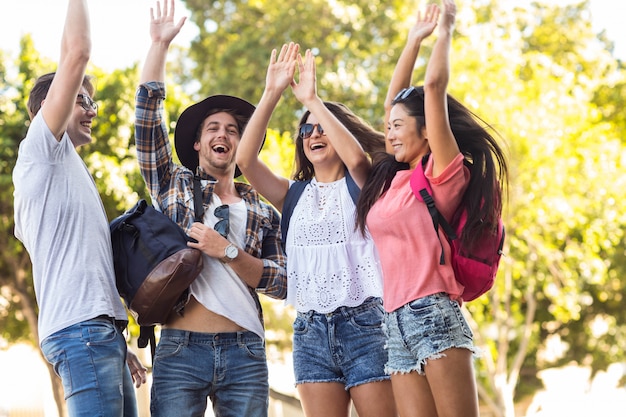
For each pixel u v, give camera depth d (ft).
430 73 12.51
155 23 14.69
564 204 53.21
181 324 13.96
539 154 51.60
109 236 13.39
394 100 13.67
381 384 14.12
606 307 73.05
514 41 73.87
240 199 15.19
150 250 13.50
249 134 14.51
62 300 12.59
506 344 61.87
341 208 14.60
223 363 13.97
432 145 12.66
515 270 58.65
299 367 14.56
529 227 55.47
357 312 14.25
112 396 12.49
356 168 14.40
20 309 55.83
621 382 89.10
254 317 14.33
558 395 88.17
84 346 12.43
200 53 70.85
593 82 70.28
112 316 12.85
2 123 45.16
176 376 13.80
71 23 12.61
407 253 12.85
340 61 64.08
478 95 52.16
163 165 14.60
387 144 14.98
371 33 66.44
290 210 14.99
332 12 65.62
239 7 69.51
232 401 14.11
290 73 14.51
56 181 12.84
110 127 44.65
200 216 14.38
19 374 75.25
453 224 13.04
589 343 76.07
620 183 55.77
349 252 14.42
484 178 13.03
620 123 73.20
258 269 14.26
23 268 51.21
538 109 52.49
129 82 45.39
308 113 15.40
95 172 42.39
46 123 12.67
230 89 65.36
